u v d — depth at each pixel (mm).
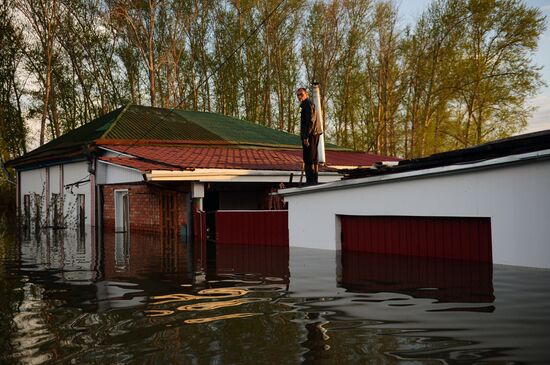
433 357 3148
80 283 6480
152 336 3811
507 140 7664
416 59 31250
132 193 16125
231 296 5324
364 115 36469
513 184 6102
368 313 4344
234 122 23844
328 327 3926
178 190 13703
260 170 14148
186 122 21359
